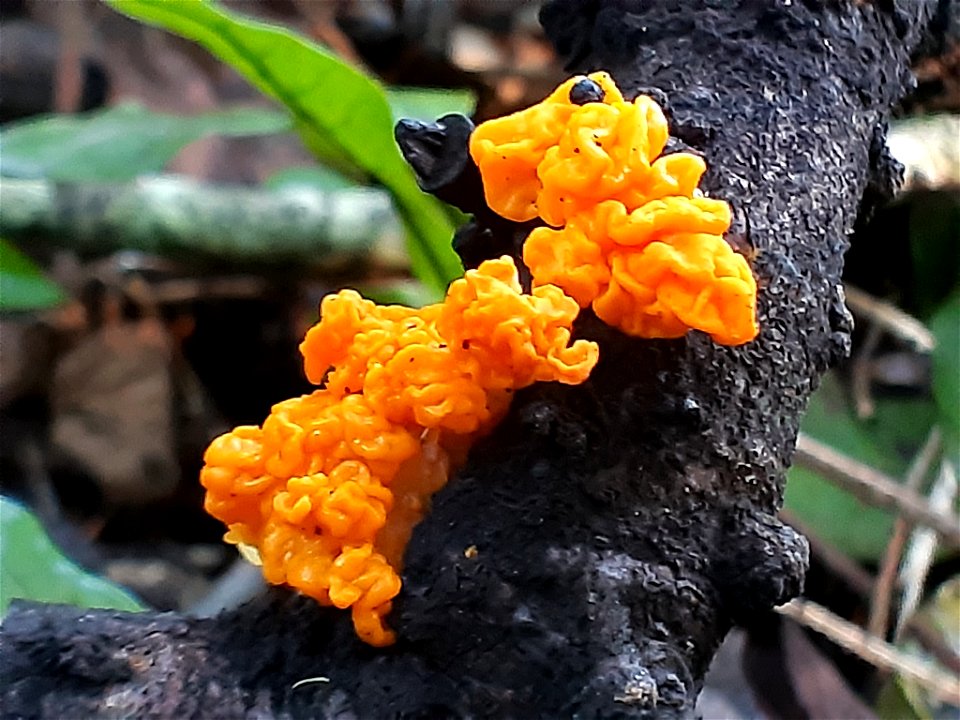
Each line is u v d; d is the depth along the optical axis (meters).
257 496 0.16
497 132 0.15
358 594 0.15
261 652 0.16
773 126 0.17
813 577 0.30
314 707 0.15
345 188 0.36
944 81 0.23
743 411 0.16
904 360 0.33
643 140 0.15
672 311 0.14
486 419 0.15
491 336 0.14
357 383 0.16
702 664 0.16
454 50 0.45
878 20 0.18
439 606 0.15
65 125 0.31
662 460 0.15
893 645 0.28
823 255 0.17
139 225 0.33
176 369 0.38
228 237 0.33
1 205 0.32
